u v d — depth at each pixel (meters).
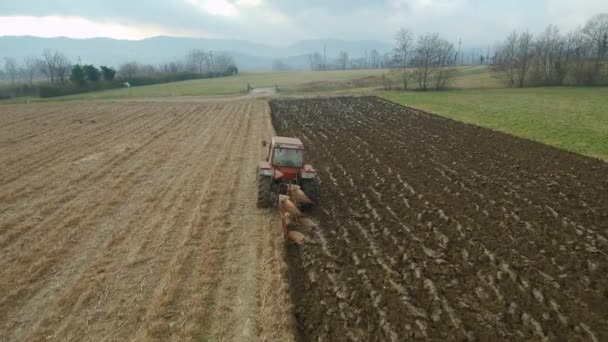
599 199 13.38
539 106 35.59
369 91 54.75
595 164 17.52
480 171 16.69
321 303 7.92
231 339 6.99
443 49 57.66
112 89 72.62
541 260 9.40
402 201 13.24
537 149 20.36
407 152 20.09
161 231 10.98
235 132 25.98
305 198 11.66
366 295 8.11
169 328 7.19
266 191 12.25
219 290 8.34
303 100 44.47
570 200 13.33
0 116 34.09
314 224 11.24
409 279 8.61
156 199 13.48
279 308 7.72
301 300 8.12
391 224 11.44
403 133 25.11
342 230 10.94
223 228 11.12
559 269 9.03
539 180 15.45
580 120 28.09
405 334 6.98
